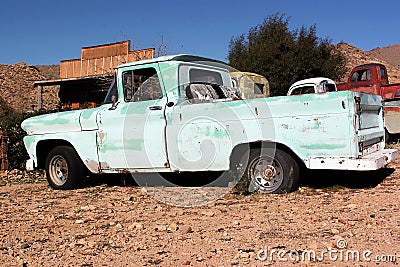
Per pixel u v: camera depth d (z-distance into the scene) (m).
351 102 6.04
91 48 22.55
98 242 4.66
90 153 7.91
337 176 7.89
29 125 8.64
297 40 26.75
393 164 9.34
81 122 7.96
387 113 13.56
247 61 25.89
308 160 6.29
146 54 20.50
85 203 6.92
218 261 3.91
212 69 8.10
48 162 8.50
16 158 11.35
